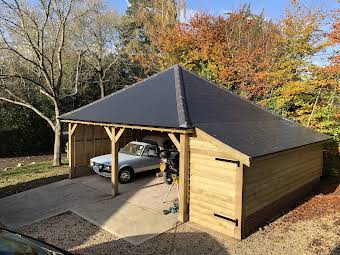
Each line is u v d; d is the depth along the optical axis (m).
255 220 8.02
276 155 8.02
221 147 7.40
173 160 12.09
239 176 7.32
